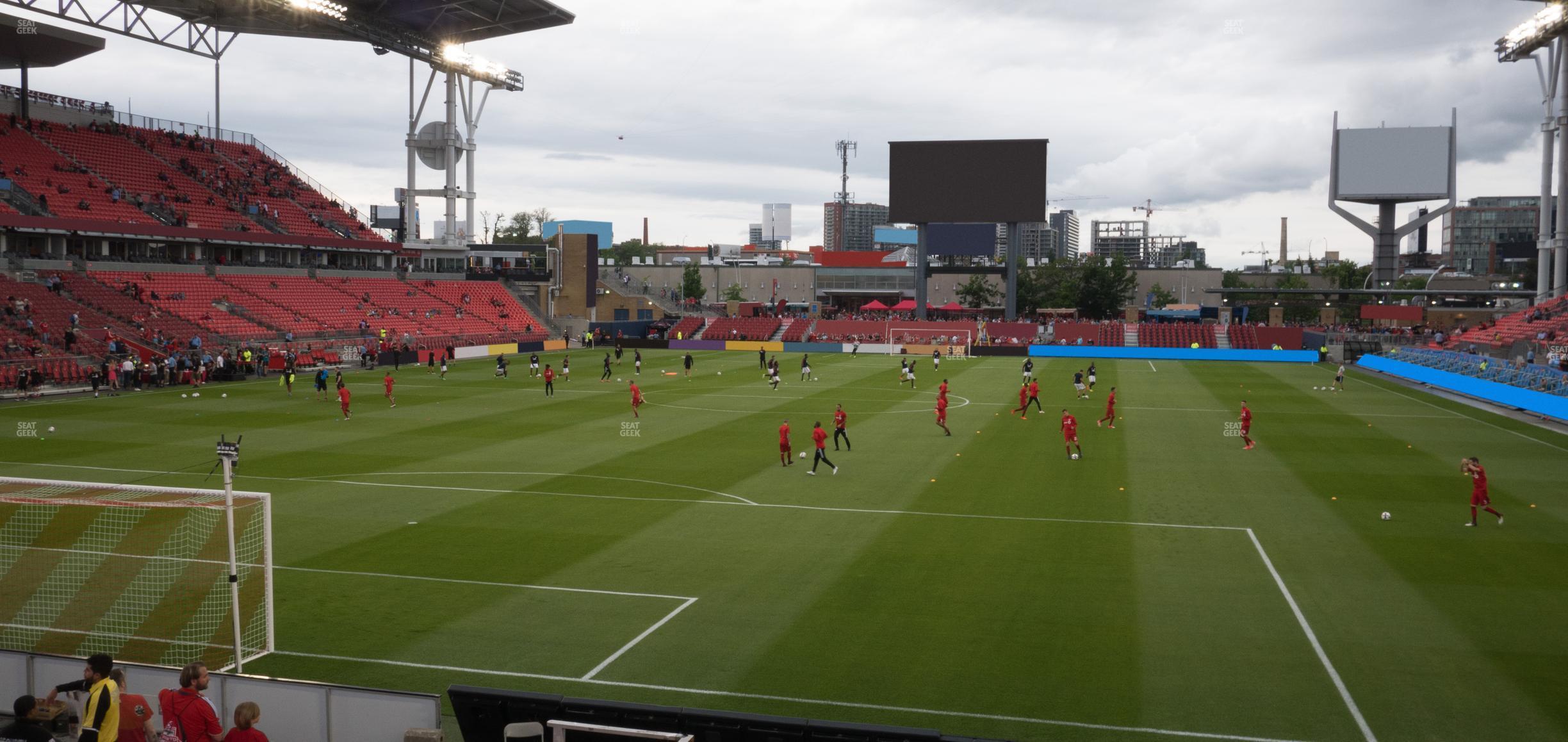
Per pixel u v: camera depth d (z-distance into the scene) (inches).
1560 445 1509.6
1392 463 1352.1
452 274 3998.5
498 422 1754.4
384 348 3046.3
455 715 542.6
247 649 662.5
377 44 3368.6
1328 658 642.2
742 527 989.2
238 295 2950.3
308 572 834.8
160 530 960.9
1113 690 594.6
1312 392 2365.9
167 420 1745.8
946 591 783.7
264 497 682.2
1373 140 4156.0
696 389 2377.0
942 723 550.9
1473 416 1884.8
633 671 625.3
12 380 2068.2
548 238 7829.7
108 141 3127.5
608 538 946.1
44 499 1013.2
